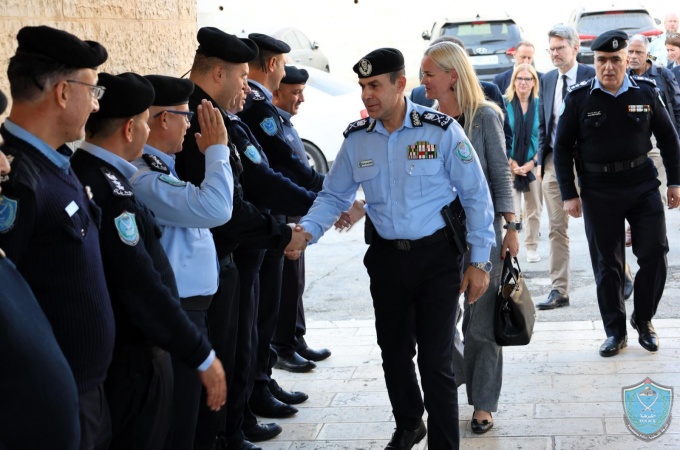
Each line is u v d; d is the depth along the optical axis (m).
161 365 2.79
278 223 3.61
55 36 2.34
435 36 17.44
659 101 5.09
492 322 4.14
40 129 2.36
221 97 3.62
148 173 3.06
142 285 2.59
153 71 5.30
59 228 2.30
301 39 19.19
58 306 2.33
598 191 5.10
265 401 4.52
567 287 6.43
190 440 3.14
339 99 11.52
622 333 5.19
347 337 5.92
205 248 3.20
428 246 3.58
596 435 4.06
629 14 17.92
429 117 3.60
